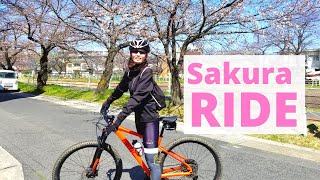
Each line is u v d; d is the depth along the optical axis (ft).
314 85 103.45
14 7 51.93
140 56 9.81
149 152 10.34
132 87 9.92
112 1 42.98
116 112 34.88
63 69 203.10
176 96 34.78
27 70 178.29
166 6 30.45
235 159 16.40
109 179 11.63
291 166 15.28
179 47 37.60
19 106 41.86
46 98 54.70
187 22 30.99
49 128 25.08
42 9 52.49
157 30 33.88
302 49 111.75
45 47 69.87
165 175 11.08
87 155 11.00
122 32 36.32
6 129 24.57
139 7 31.86
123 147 18.45
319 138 21.08
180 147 11.48
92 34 48.85
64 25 50.60
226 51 37.76
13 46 76.89
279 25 28.99
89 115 32.86
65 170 11.14
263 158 16.65
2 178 12.90
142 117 10.19
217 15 29.81
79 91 58.18
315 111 36.22
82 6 42.73
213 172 11.92
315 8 28.32
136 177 13.20
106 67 51.93
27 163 15.46
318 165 15.51
